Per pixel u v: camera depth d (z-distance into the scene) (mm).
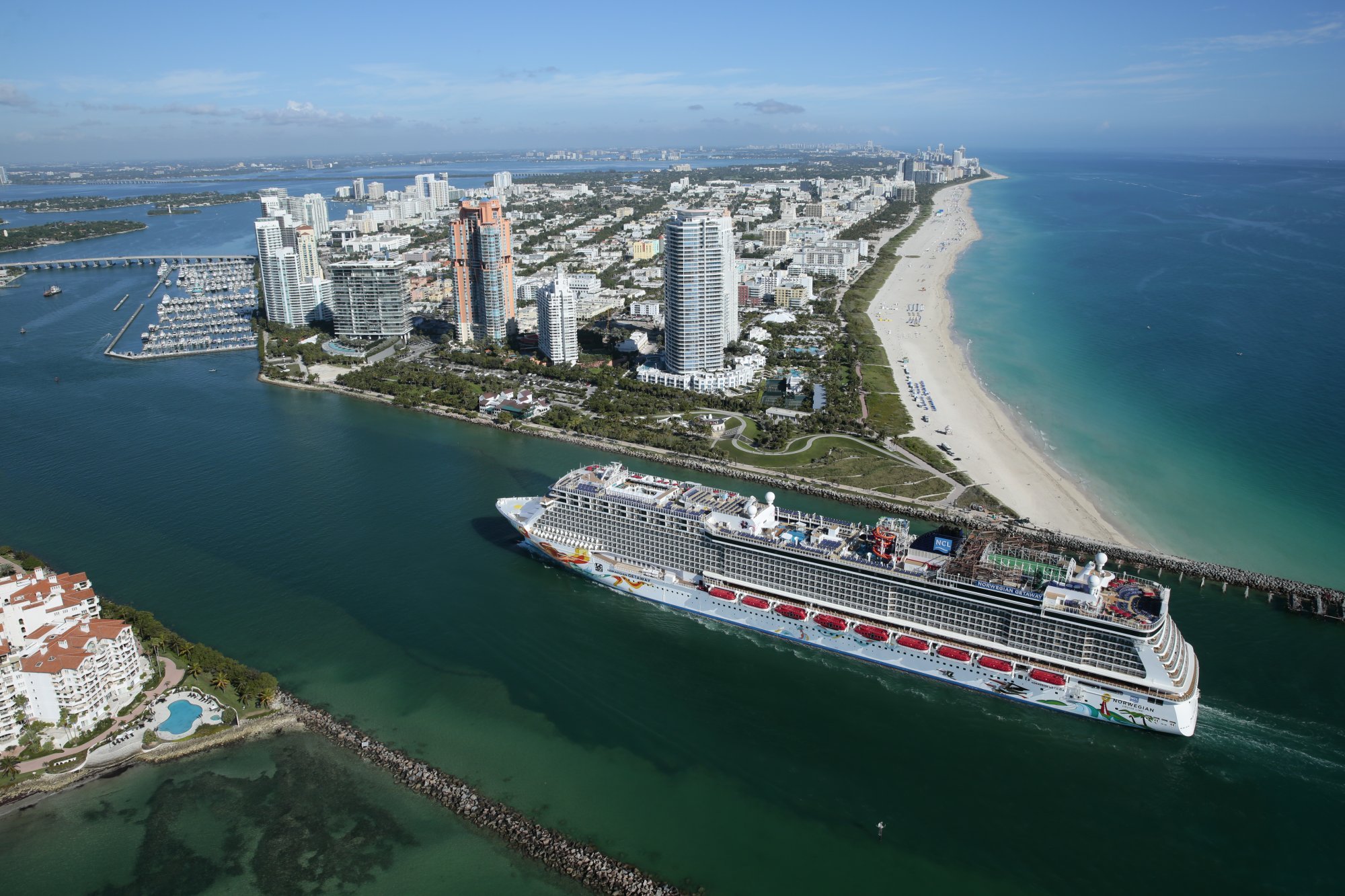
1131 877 170375
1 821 183375
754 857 174375
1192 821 183125
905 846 177500
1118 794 191000
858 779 195500
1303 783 191500
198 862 172875
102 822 182875
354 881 167875
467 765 199000
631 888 165875
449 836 179375
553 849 175250
